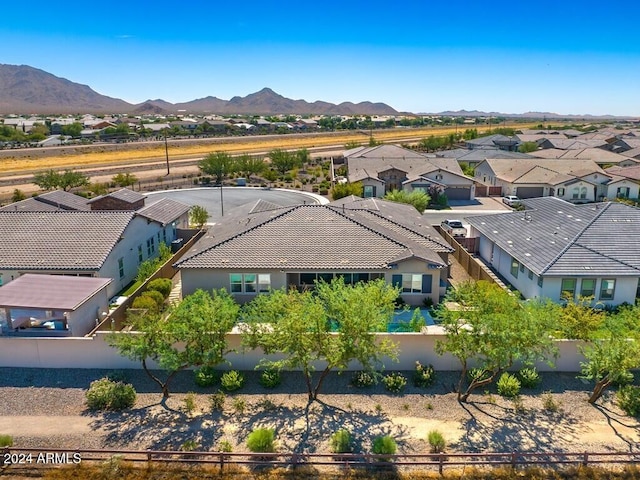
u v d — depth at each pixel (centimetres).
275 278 3112
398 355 2356
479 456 1681
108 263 3256
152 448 1834
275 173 9219
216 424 1983
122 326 2794
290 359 2056
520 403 2114
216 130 19562
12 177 8606
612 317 2458
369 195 6962
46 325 2575
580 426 1983
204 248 3266
